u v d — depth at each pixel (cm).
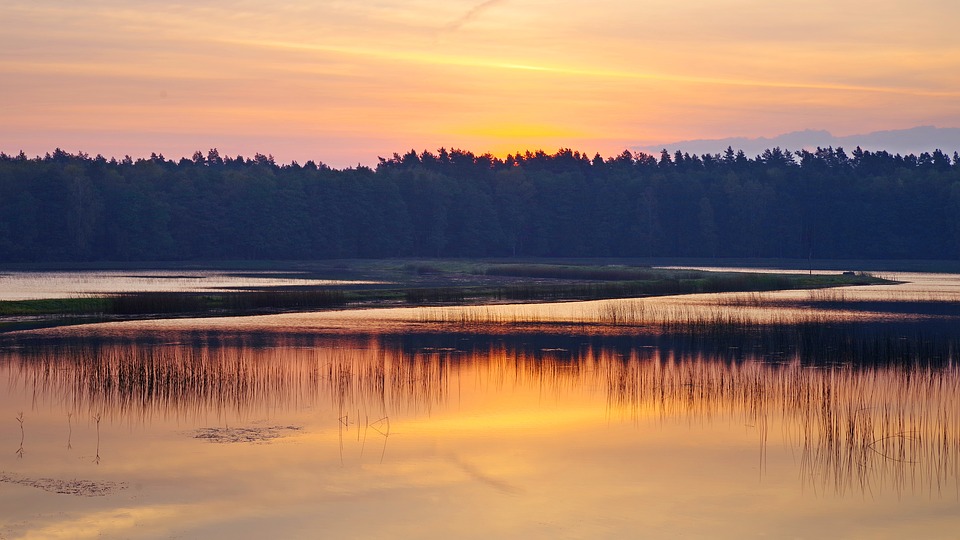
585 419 2678
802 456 2292
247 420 2602
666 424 2617
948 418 2689
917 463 2225
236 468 2133
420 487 2016
